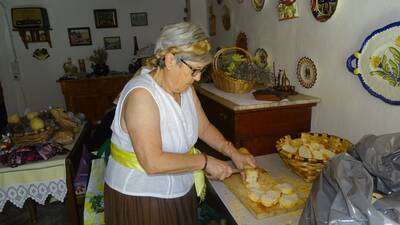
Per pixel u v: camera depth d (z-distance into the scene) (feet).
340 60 4.33
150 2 12.75
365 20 3.82
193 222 3.48
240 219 2.95
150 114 2.58
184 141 2.95
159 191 2.98
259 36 6.70
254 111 4.70
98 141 6.52
